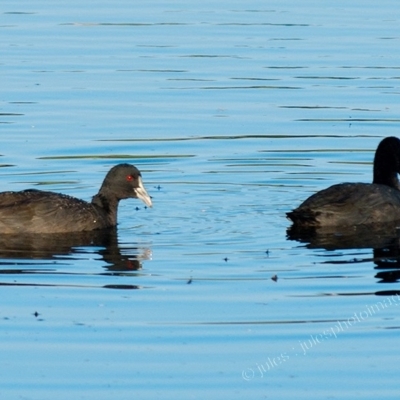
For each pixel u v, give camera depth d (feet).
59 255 52.39
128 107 82.43
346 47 101.35
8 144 73.51
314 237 55.42
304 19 115.03
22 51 99.91
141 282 48.01
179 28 110.32
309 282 47.85
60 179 67.10
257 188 65.77
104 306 45.09
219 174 68.59
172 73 92.27
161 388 37.65
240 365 39.47
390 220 58.75
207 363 39.65
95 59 97.14
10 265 50.62
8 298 46.03
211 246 53.78
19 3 124.57
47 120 78.95
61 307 44.98
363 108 82.33
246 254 52.29
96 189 65.31
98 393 37.27
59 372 38.88
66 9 120.57
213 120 79.56
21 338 41.83
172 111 81.71
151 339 41.68
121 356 40.22
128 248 53.62
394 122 78.84
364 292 46.44
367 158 71.61
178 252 52.70
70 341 41.52
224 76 91.25
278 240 54.90
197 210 61.05
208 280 48.26
